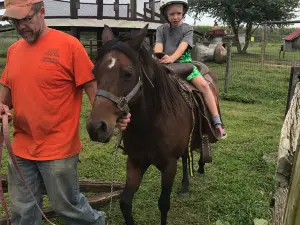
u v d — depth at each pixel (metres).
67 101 2.48
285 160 2.05
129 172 3.04
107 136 2.30
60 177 2.49
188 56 3.81
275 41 19.55
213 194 4.26
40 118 2.41
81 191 3.97
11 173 2.60
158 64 2.93
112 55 2.42
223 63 17.12
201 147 3.69
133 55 2.46
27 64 2.39
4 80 2.58
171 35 3.76
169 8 3.65
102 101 2.34
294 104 2.40
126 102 2.43
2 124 2.37
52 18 11.27
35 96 2.39
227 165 5.15
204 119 3.68
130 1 11.73
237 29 29.17
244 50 23.22
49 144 2.46
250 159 5.39
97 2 11.22
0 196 2.56
